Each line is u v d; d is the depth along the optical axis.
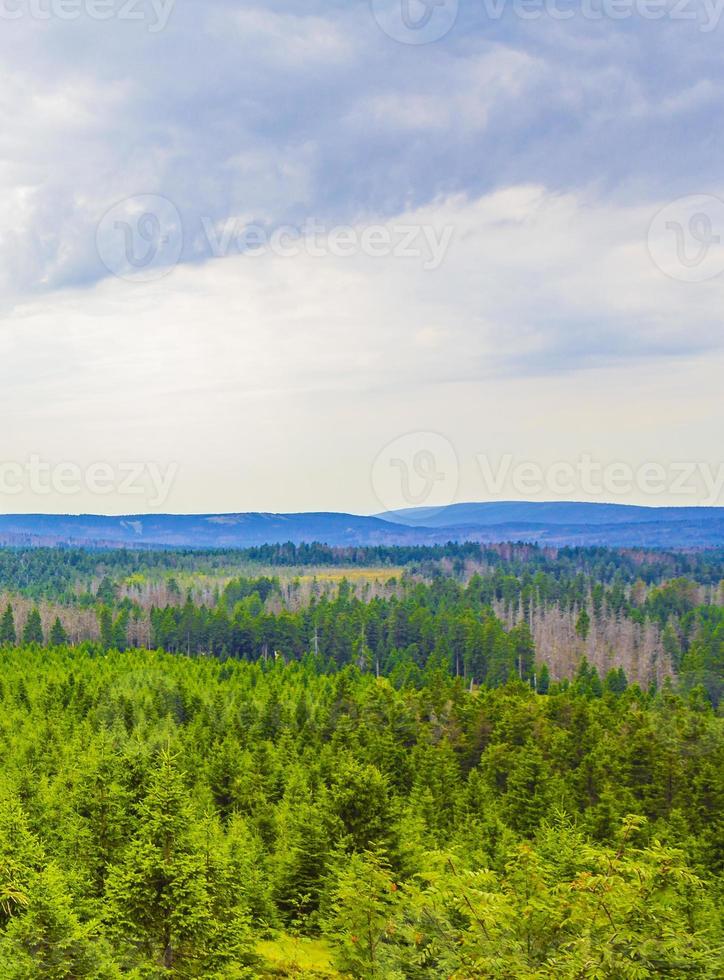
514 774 71.50
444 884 15.48
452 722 96.81
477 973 14.11
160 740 77.69
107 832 35.72
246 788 65.00
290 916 39.91
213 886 27.02
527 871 15.35
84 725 90.25
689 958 13.30
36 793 49.09
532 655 186.50
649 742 75.44
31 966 21.17
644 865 14.22
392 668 187.62
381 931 21.62
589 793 73.50
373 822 42.62
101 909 26.88
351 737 86.00
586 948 13.41
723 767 71.12
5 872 24.61
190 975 25.20
